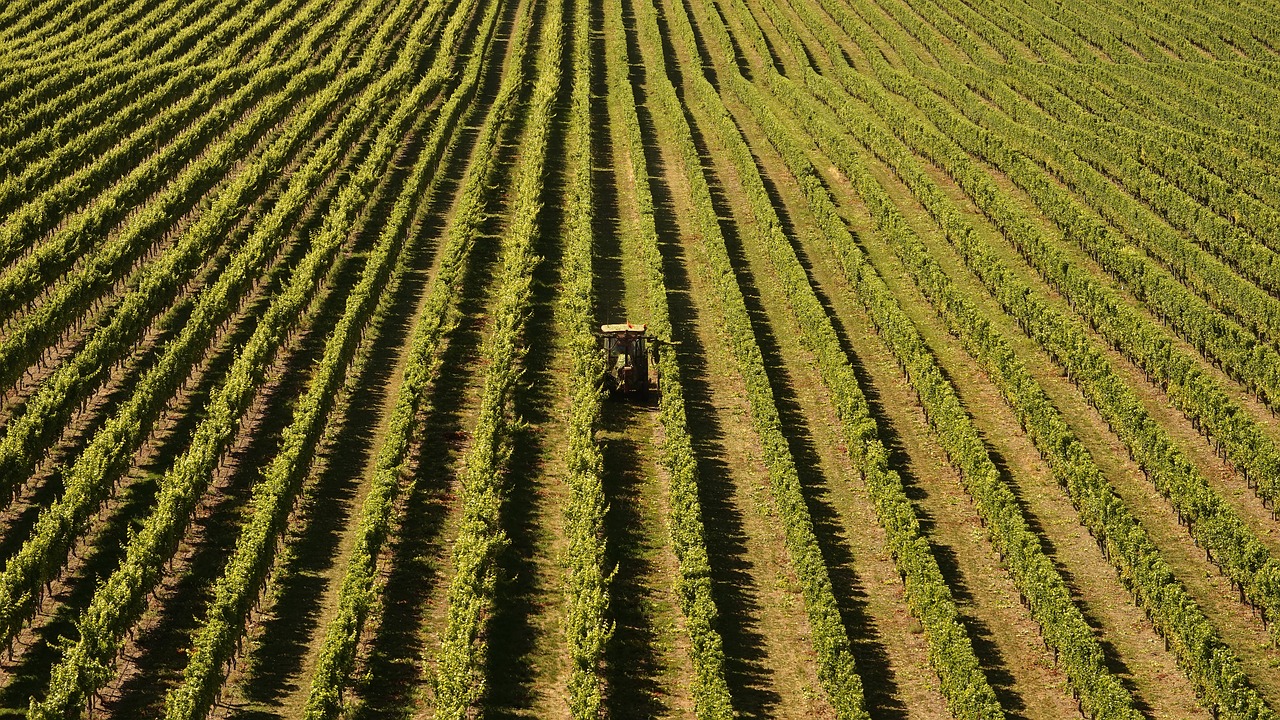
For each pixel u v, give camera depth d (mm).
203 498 45156
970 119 91875
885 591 41562
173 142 79250
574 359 54844
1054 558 43219
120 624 36938
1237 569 40781
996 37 108000
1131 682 37344
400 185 75688
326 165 74250
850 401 50688
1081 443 50281
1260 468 45719
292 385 53406
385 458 45625
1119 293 62344
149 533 39781
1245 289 59125
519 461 48688
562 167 80188
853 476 48281
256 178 71000
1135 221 68625
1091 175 73375
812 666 38000
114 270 58500
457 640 36125
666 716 35844
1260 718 34219
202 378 53500
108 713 35031
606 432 51188
